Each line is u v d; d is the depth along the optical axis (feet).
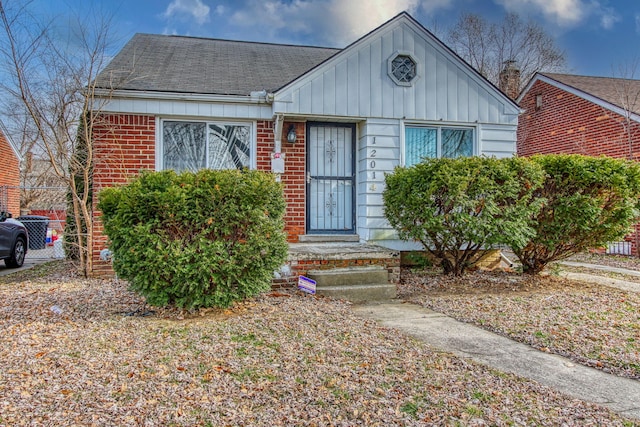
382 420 8.69
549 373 11.41
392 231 27.02
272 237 16.99
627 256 37.96
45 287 21.74
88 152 23.15
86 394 9.55
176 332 13.99
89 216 24.50
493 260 27.84
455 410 9.16
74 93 23.25
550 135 49.90
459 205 21.17
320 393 9.78
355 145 28.40
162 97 24.32
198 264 15.83
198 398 9.47
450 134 28.63
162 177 16.42
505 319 16.47
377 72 27.02
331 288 20.20
